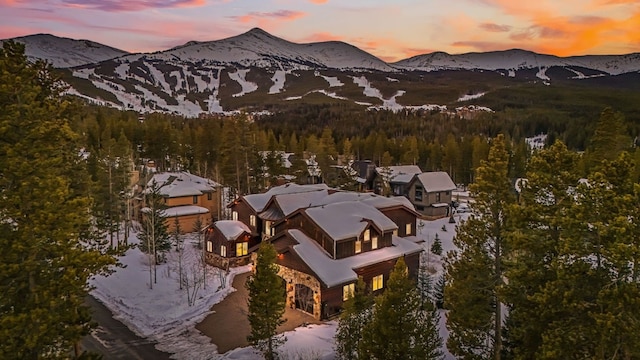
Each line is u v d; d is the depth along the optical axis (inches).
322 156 3275.1
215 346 1083.9
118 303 1358.3
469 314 826.8
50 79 748.0
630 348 515.8
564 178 667.4
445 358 931.3
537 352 605.9
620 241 520.1
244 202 1940.2
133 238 2090.3
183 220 2261.3
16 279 559.2
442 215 2667.3
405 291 708.0
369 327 727.1
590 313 549.3
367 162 3262.8
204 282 1483.8
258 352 1016.2
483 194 839.7
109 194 1942.7
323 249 1373.0
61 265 579.5
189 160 3516.2
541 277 641.6
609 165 586.2
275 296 940.6
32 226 555.8
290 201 1824.6
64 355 552.1
